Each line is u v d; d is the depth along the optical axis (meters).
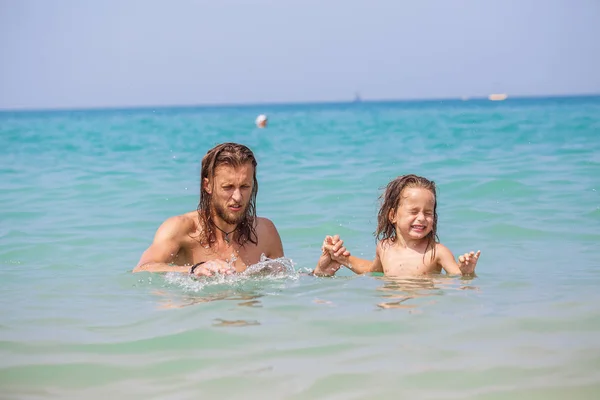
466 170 12.00
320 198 9.51
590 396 3.04
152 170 13.27
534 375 3.27
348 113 58.06
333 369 3.38
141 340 3.86
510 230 7.40
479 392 3.10
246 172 5.64
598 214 8.02
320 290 5.00
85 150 18.58
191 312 4.39
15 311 4.54
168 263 5.76
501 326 4.00
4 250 6.79
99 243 7.13
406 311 4.34
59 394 3.17
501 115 37.97
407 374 3.30
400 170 12.23
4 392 3.20
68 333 4.03
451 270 5.75
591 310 4.29
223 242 5.86
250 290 5.02
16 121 48.31
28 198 10.02
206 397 3.10
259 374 3.34
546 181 10.44
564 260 6.05
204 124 38.38
